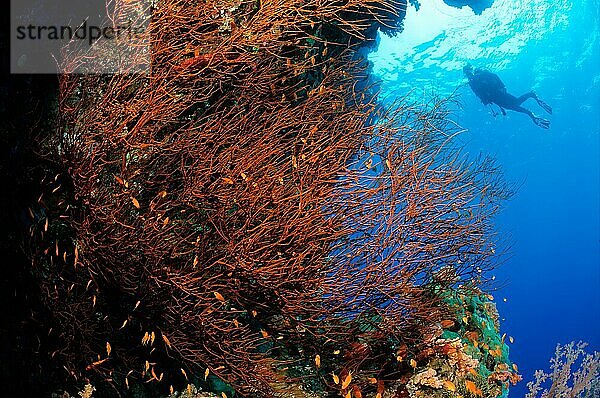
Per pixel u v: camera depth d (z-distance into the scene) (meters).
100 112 2.44
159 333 2.71
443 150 3.01
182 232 2.66
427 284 3.11
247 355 2.59
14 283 2.43
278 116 2.90
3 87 2.44
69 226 2.58
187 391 2.71
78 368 2.50
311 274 2.63
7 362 2.31
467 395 2.94
